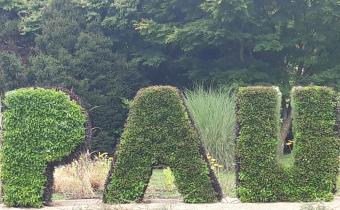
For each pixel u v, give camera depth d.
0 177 7.78
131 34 17.66
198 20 15.77
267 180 7.71
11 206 7.63
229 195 8.45
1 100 8.12
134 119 7.80
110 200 7.67
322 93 7.93
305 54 16.45
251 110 7.84
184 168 7.70
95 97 16.22
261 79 15.95
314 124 7.86
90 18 17.48
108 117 16.36
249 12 15.11
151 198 8.30
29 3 18.72
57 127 7.73
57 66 16.12
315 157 7.79
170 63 17.67
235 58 16.88
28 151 7.69
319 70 16.52
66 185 8.93
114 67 16.77
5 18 18.48
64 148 7.71
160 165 7.77
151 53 17.28
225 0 14.40
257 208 7.15
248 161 7.76
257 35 15.88
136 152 7.73
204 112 12.20
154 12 16.77
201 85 16.20
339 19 15.79
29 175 7.66
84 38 16.73
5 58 16.25
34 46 18.23
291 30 16.09
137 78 17.06
